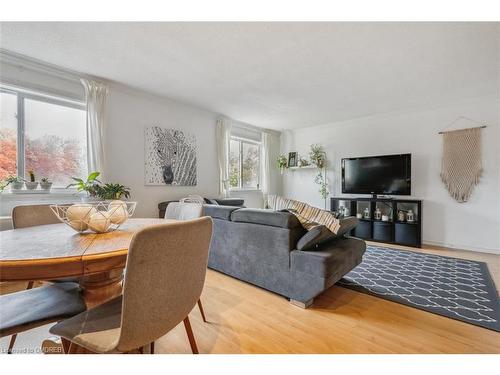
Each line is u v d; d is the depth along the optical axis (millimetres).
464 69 2695
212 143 4535
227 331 1571
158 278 827
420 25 1944
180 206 2125
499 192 3436
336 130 5109
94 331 886
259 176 5762
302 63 2584
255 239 2154
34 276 837
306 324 1657
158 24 1958
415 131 4145
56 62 2600
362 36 2098
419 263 2967
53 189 2795
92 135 2914
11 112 2533
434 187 3945
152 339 865
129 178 3383
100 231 1301
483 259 3145
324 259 1757
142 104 3520
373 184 4312
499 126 3438
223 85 3207
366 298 2049
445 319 1719
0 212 2406
